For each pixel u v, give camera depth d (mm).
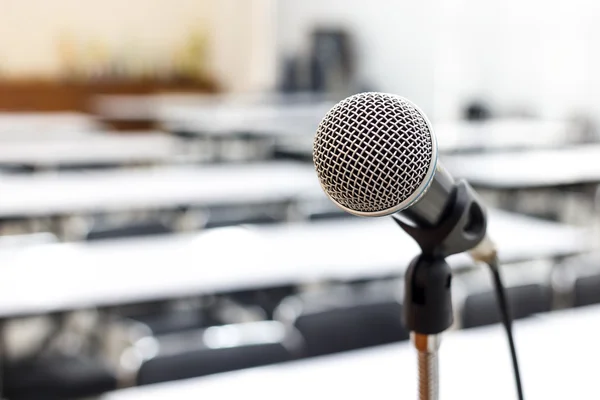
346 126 622
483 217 745
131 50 11641
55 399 2518
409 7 10156
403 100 641
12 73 11000
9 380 2545
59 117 10008
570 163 6105
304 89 10281
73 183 4727
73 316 3396
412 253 3230
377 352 1936
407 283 754
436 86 9891
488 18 9266
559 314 2275
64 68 11258
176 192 4512
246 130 7547
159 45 11836
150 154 6180
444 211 718
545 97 8688
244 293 3424
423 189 640
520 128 8227
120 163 5730
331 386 1722
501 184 5195
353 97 643
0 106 10367
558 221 4695
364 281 3500
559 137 7969
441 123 9008
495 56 9227
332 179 632
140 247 3209
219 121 7812
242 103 9711
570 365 1853
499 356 1904
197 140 7801
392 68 10469
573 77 8344
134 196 4355
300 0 11672
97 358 2756
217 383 1731
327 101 9359
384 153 613
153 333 3062
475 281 3518
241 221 3920
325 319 2438
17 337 3484
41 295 2514
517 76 9008
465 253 802
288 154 6973
